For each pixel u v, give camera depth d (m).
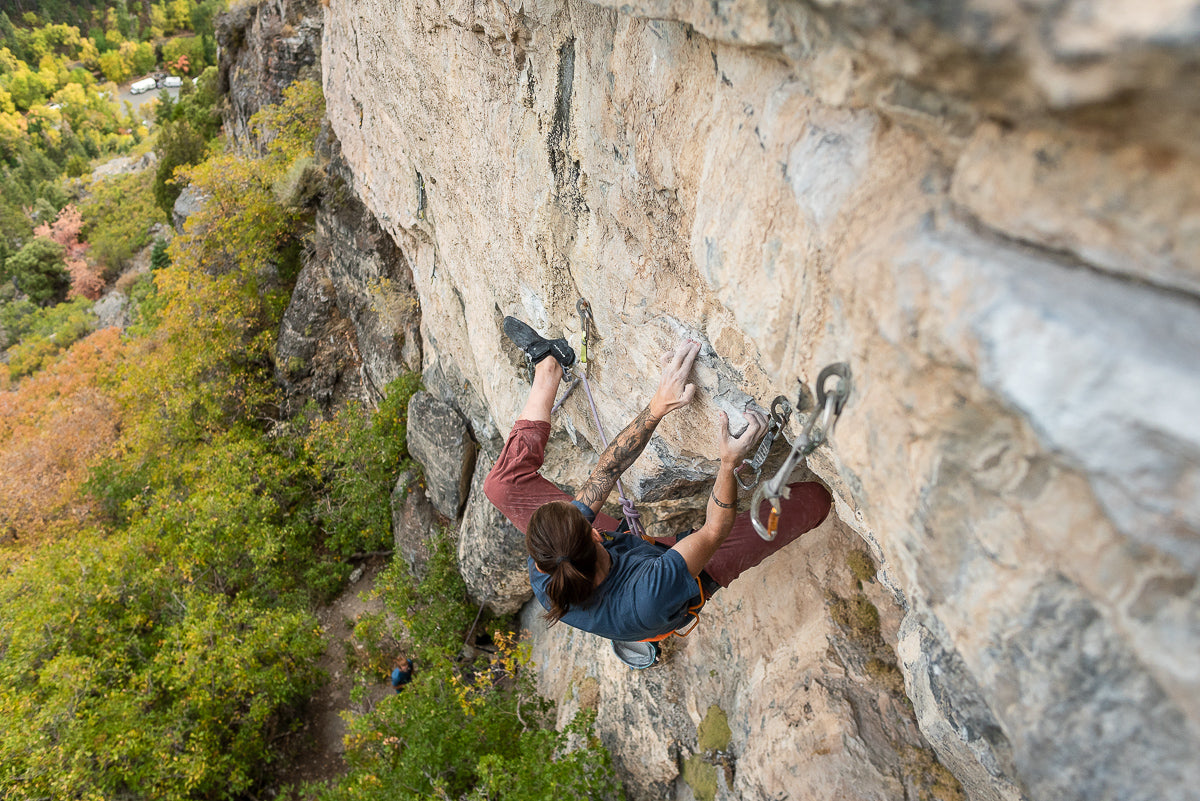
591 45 2.33
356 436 10.00
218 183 12.05
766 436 1.83
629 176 2.30
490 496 2.34
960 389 0.96
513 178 3.42
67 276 33.56
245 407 12.21
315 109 12.13
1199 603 0.74
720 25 1.36
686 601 1.88
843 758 2.92
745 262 1.66
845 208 1.20
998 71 0.78
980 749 1.73
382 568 10.20
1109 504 0.78
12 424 18.22
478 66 3.40
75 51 79.38
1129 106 0.70
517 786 5.22
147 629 9.38
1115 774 0.88
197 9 81.50
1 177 50.97
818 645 3.23
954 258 0.91
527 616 7.89
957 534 1.07
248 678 7.87
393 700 6.99
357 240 9.95
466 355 6.87
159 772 7.27
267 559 9.63
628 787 4.97
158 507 10.31
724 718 3.86
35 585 9.28
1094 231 0.84
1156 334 0.74
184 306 12.66
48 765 7.04
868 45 0.93
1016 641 1.00
